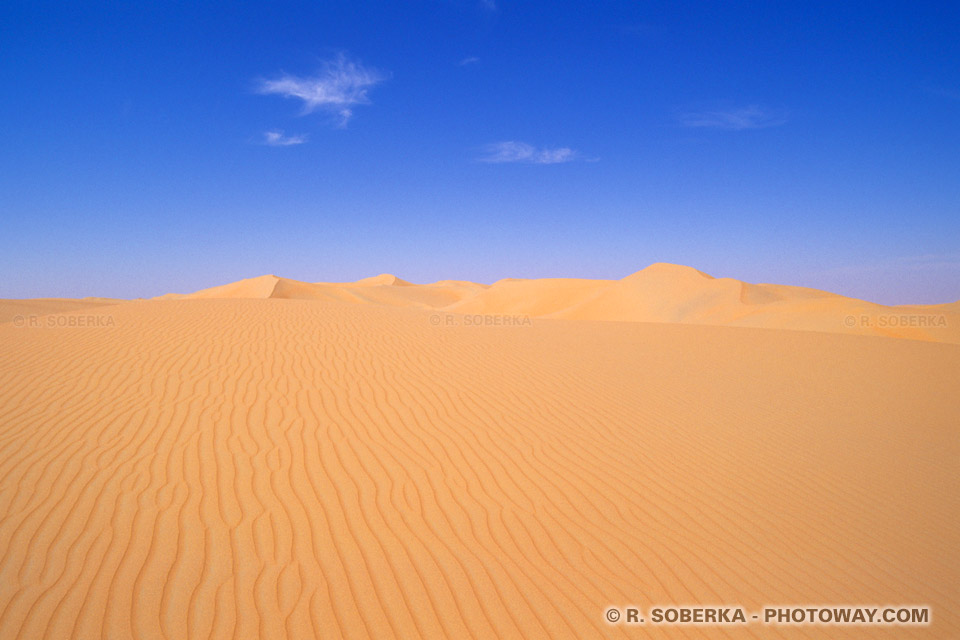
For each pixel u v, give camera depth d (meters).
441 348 11.73
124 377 8.20
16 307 45.78
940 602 4.38
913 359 14.12
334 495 5.14
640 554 4.68
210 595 3.72
